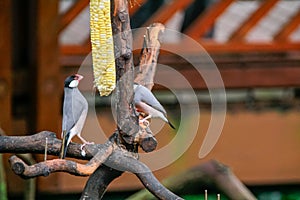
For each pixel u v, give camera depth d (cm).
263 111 1145
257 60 1131
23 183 1011
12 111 1046
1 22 989
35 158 909
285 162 1155
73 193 1064
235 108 1138
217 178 702
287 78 1130
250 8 1418
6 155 988
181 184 716
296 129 1156
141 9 1191
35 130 1023
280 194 1155
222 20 1371
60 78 1026
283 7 1371
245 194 697
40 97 1016
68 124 426
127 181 1084
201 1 1225
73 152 430
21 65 1072
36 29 1009
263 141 1145
